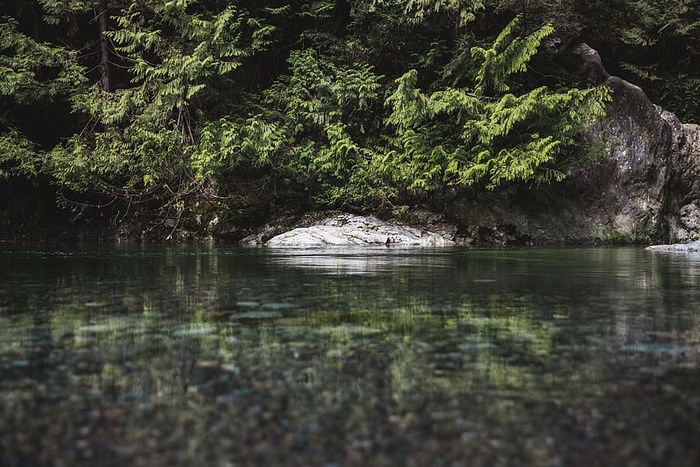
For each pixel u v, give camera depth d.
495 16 14.74
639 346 1.55
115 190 12.71
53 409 1.02
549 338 1.65
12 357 1.40
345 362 1.36
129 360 1.38
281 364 1.34
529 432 0.91
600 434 0.91
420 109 11.94
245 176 12.88
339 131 12.29
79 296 2.59
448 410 1.02
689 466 0.79
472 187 12.77
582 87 13.98
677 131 14.52
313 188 12.84
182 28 12.54
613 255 6.70
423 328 1.81
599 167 13.33
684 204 14.53
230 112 13.04
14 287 2.98
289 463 0.80
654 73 17.23
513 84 13.03
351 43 13.33
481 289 2.93
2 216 12.90
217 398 1.08
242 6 13.64
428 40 13.70
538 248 9.05
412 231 11.65
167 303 2.37
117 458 0.81
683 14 16.47
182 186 12.57
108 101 12.08
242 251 7.42
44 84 12.25
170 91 11.94
